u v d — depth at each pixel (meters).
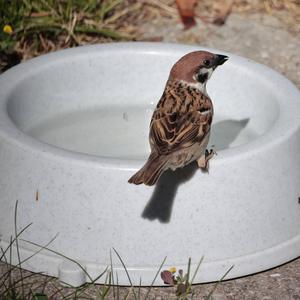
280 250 0.86
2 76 0.96
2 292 0.82
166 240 0.82
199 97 0.85
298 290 0.84
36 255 0.84
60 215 0.83
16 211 0.85
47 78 0.98
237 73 0.98
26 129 0.96
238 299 0.83
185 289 0.82
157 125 0.81
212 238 0.83
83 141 0.96
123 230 0.82
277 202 0.85
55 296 0.82
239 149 0.84
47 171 0.82
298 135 0.87
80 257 0.83
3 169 0.85
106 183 0.81
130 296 0.83
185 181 0.82
